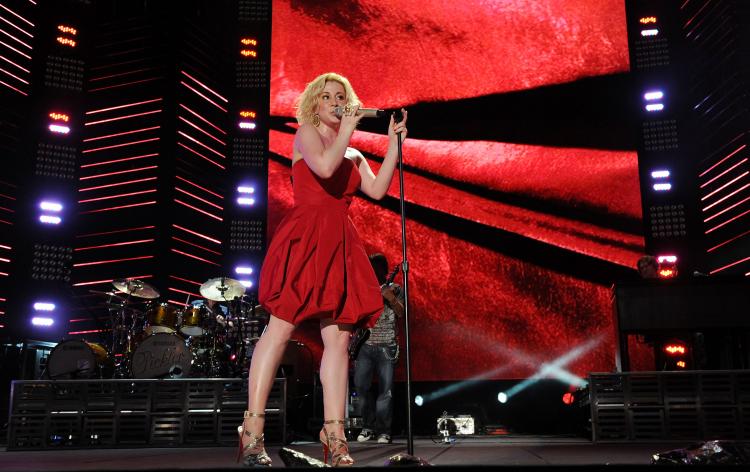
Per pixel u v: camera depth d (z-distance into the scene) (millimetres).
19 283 9242
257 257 10039
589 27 9281
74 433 4453
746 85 8930
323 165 2188
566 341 8211
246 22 11078
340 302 2219
